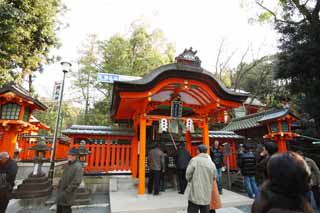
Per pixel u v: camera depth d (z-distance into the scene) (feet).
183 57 20.48
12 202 17.20
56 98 24.41
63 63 23.89
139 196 19.06
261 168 13.37
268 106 60.18
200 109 24.52
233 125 38.63
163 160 20.98
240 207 17.76
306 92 29.99
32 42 34.22
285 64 31.83
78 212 16.31
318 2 30.99
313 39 28.40
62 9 39.99
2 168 12.61
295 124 30.09
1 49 27.12
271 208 3.82
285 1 35.73
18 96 20.35
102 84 66.64
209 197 11.52
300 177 3.72
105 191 23.85
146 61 60.08
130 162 26.13
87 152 19.71
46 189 19.74
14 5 28.02
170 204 16.94
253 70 76.33
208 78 20.67
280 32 33.17
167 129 22.03
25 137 30.83
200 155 12.51
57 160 29.96
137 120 24.44
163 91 22.62
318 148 29.53
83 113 79.46
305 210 3.65
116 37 65.00
